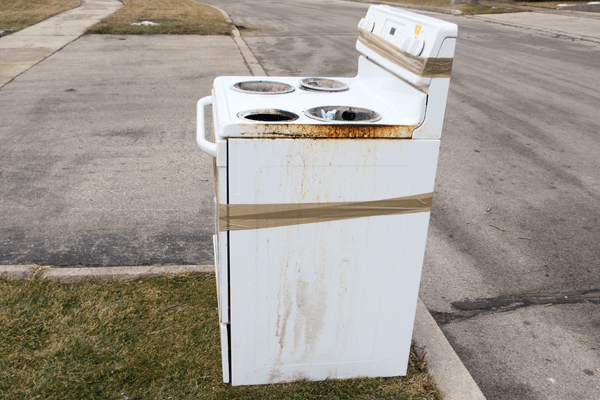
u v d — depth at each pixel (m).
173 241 3.64
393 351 2.34
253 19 17.69
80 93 7.60
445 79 1.79
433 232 4.05
